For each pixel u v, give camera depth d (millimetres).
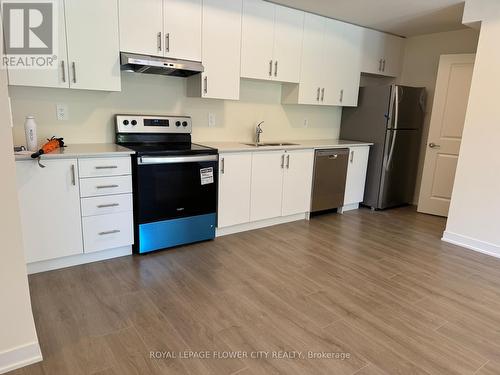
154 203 2848
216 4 3129
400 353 1828
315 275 2668
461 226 3396
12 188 1512
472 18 3170
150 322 2000
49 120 2848
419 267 2887
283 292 2396
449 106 4172
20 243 1560
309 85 3990
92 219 2598
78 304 2150
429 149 4379
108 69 2732
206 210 3174
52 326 1926
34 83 2471
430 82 4676
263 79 3617
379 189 4492
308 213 4066
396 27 4336
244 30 3350
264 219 3701
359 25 4281
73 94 2912
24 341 1628
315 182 3994
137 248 2891
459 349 1880
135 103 3211
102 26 2650
